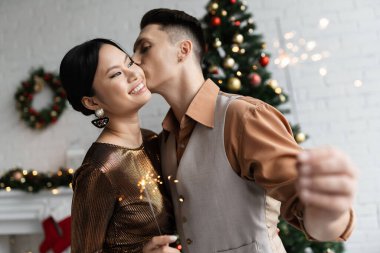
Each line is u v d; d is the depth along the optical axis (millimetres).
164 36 1088
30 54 3041
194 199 982
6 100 3057
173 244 1173
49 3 3031
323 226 663
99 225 996
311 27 2727
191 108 1008
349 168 508
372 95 2668
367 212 2656
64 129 2965
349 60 2689
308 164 518
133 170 1049
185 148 1017
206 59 2035
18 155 3016
